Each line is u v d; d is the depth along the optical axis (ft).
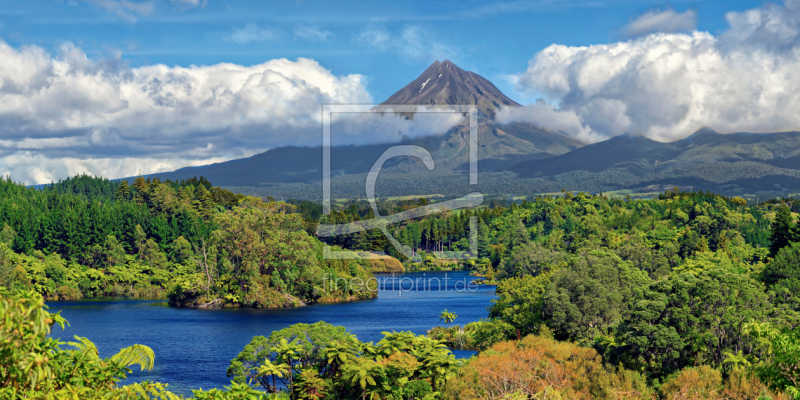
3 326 40.91
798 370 72.95
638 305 177.37
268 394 144.46
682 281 177.99
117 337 279.49
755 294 173.06
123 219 612.70
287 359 158.40
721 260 462.60
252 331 299.38
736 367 139.85
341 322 329.11
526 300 248.32
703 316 169.37
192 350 245.65
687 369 145.69
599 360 153.17
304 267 450.71
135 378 193.26
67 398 51.29
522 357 147.64
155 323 331.77
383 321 332.60
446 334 271.49
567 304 216.95
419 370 154.20
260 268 448.24
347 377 144.05
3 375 44.52
